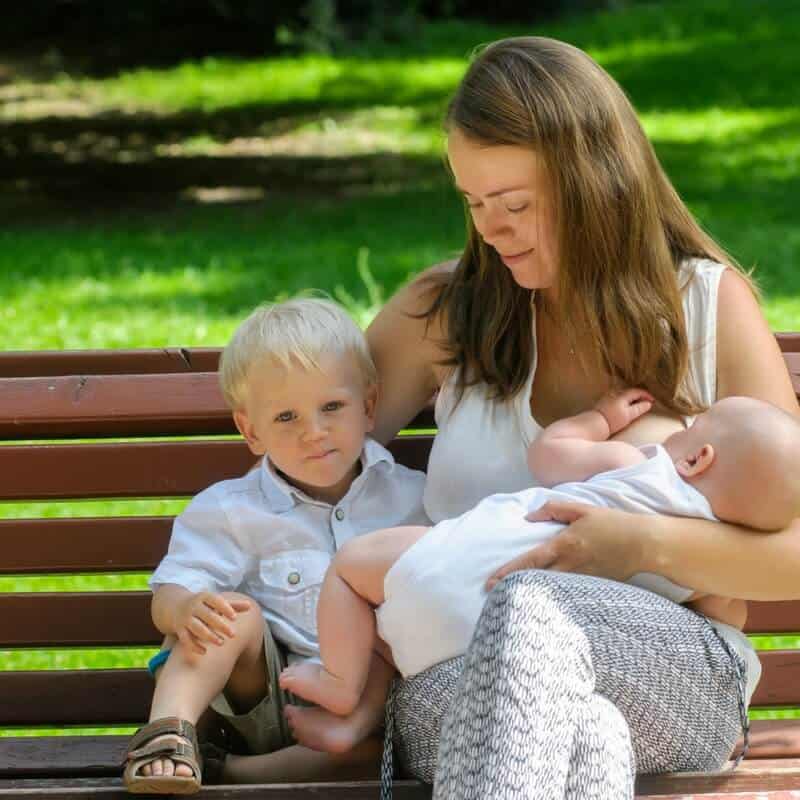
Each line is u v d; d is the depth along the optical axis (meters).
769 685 4.96
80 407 4.80
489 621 3.58
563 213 4.25
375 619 4.18
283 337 4.46
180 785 3.87
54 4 32.88
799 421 4.16
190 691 4.10
